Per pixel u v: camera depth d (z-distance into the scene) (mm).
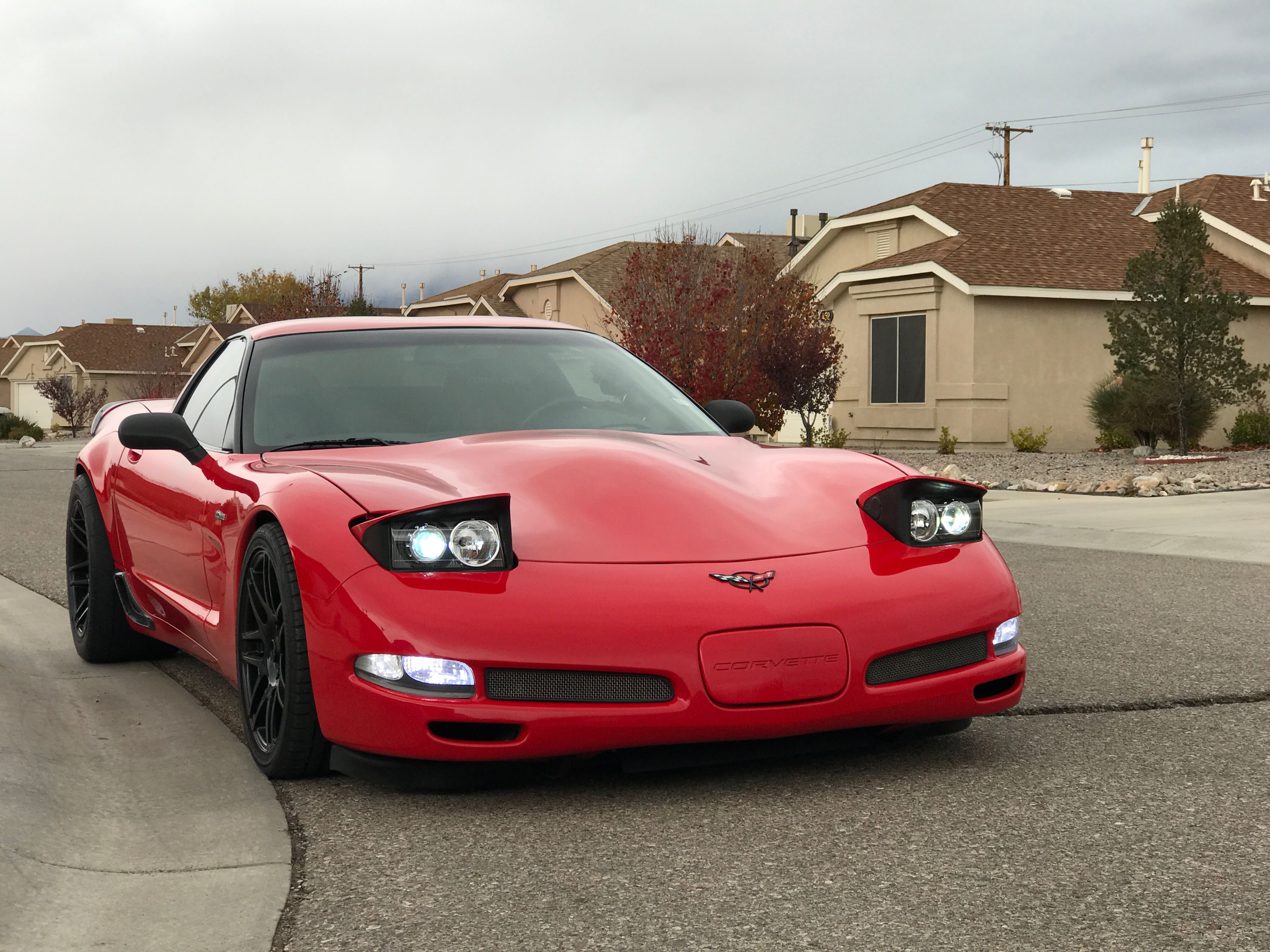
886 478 3432
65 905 2414
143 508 4402
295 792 3139
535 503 3098
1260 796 2969
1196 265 16109
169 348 62469
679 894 2408
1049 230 21812
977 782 3090
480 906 2375
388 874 2553
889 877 2471
